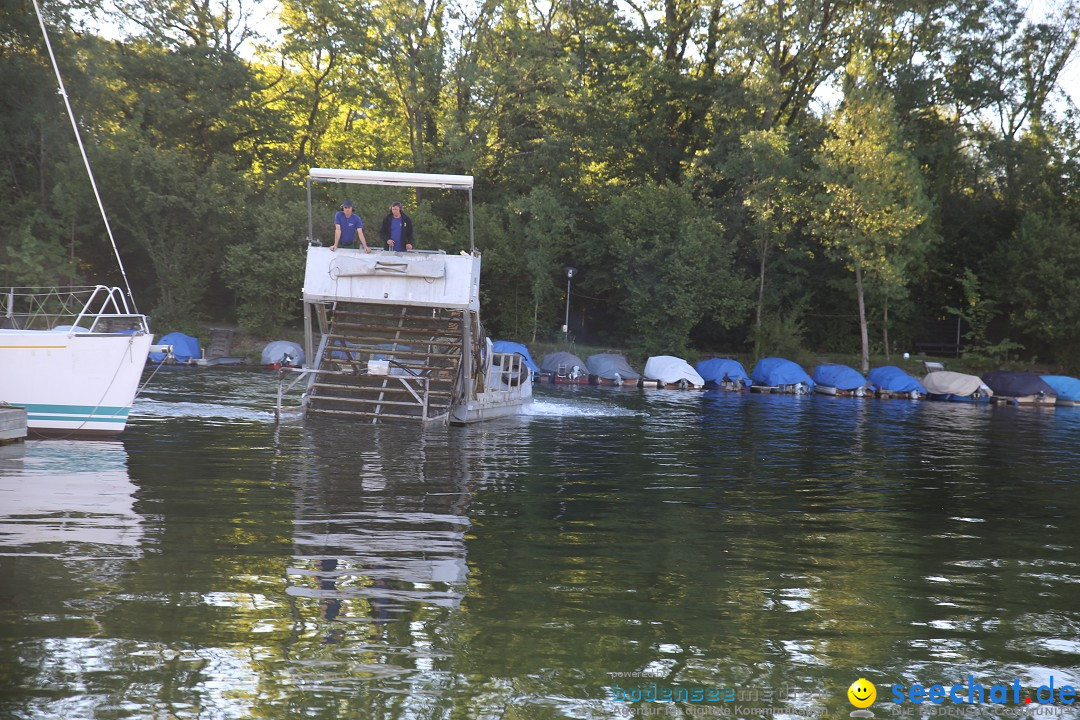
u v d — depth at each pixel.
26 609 5.62
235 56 45.88
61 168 40.00
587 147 47.69
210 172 42.72
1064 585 7.28
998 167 51.03
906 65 49.41
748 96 45.25
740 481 12.66
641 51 51.72
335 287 18.03
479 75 45.38
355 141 50.62
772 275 47.78
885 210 42.16
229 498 9.53
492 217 45.66
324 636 5.32
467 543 7.91
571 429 18.86
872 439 19.75
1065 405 37.19
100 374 14.66
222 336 42.50
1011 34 50.78
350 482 10.90
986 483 13.45
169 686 4.57
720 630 5.78
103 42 43.03
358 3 47.03
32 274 38.09
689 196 45.34
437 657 5.08
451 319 18.66
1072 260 45.62
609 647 5.36
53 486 9.93
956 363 46.78
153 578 6.38
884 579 7.30
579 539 8.30
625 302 45.94
